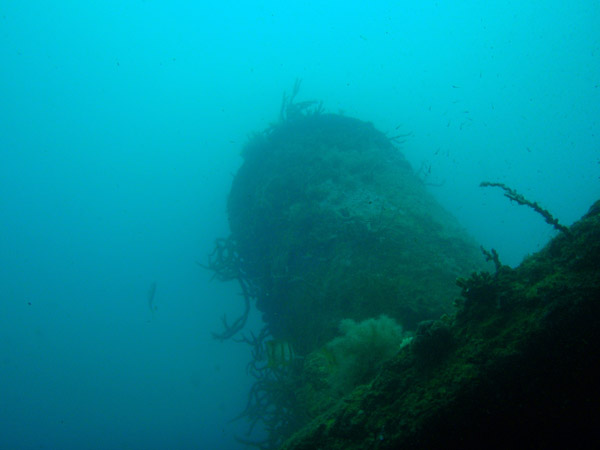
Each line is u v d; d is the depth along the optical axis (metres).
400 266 7.12
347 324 4.99
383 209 7.93
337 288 7.52
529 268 2.79
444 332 2.72
